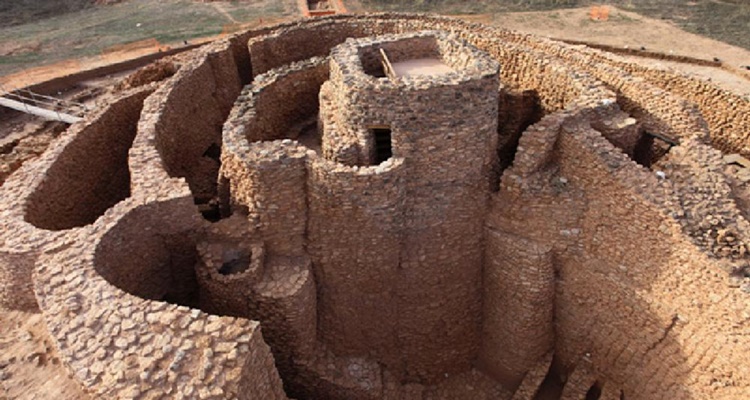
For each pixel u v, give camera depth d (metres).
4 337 9.35
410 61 13.68
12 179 11.37
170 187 11.01
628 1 40.09
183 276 11.83
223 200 12.77
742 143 15.40
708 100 15.65
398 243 12.03
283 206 11.30
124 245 10.26
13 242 9.54
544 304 12.62
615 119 12.18
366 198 11.04
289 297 10.95
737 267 9.38
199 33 34.91
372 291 12.58
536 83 14.62
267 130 13.89
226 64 17.20
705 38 30.95
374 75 13.52
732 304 9.30
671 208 10.13
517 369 13.80
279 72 14.73
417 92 10.73
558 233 11.88
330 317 12.86
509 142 15.03
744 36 31.05
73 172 12.70
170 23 37.97
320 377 12.16
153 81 18.73
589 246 11.63
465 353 14.51
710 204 10.38
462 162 11.70
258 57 17.50
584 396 12.52
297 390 12.58
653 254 10.55
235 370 7.52
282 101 14.59
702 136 12.03
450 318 13.79
